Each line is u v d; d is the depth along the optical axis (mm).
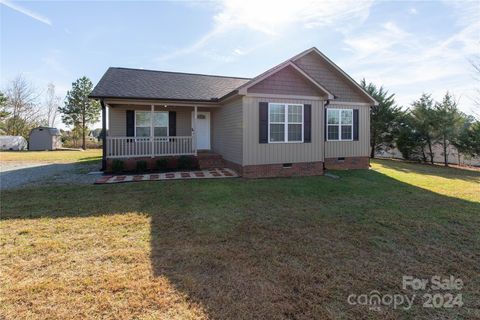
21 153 21703
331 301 2496
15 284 2695
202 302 2445
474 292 2670
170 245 3686
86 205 5652
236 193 6891
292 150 9922
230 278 2857
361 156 12539
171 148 11484
